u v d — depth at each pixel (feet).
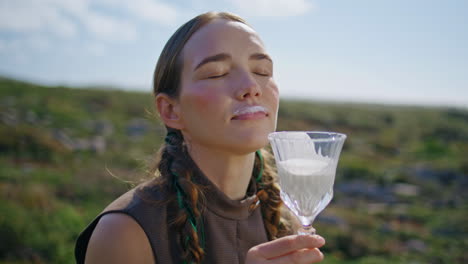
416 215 54.39
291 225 7.16
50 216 30.37
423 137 154.71
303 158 4.57
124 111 121.80
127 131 93.81
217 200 5.45
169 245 5.16
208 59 5.03
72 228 30.22
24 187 36.58
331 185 4.70
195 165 5.51
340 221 45.98
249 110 4.94
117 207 5.11
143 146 76.89
